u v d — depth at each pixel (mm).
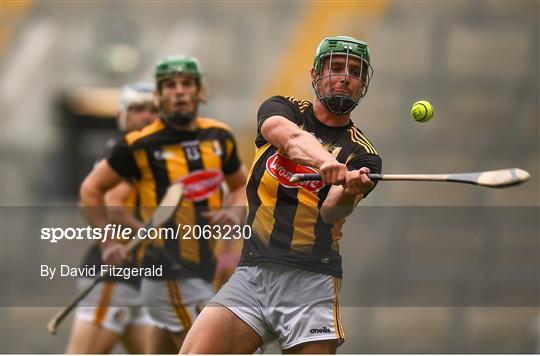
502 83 62125
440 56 64188
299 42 65438
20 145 61875
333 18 66875
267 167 14336
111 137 63438
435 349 29672
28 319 23109
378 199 49375
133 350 21406
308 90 62250
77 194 61625
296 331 14078
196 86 19266
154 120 22516
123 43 66375
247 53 65188
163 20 67938
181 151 19125
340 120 14133
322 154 12891
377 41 64938
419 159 57688
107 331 20703
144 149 19000
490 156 57719
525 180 12445
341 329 14289
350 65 13820
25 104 63938
